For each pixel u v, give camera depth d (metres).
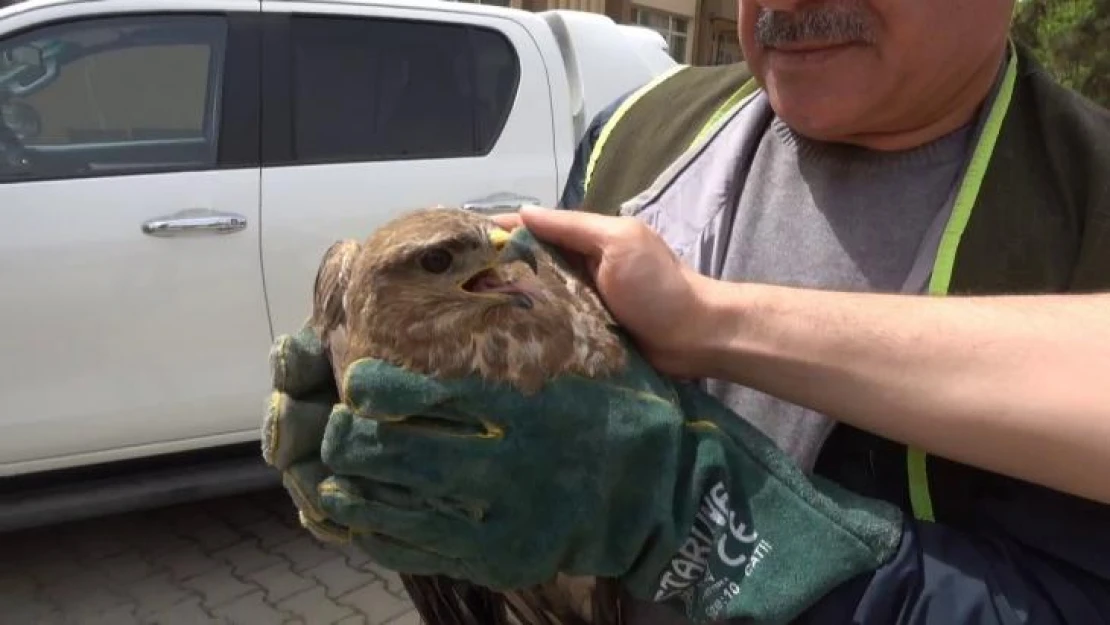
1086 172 0.49
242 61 1.52
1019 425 0.39
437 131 1.67
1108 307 0.41
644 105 0.73
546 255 0.46
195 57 1.51
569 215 0.47
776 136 0.62
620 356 0.44
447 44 1.70
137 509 1.45
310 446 0.44
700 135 0.66
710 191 0.63
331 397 0.45
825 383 0.43
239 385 1.49
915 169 0.55
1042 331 0.40
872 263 0.55
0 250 1.33
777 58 0.55
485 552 0.41
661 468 0.42
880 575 0.42
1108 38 3.29
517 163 1.72
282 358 0.44
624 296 0.45
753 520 0.43
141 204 1.42
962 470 0.46
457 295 0.41
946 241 0.50
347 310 0.43
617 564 0.43
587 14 1.94
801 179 0.59
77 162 1.41
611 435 0.41
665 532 0.42
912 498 0.47
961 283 0.49
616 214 0.68
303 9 1.58
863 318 0.43
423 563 0.43
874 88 0.52
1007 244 0.50
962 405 0.40
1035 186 0.51
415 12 1.68
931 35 0.50
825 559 0.42
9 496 1.39
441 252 0.41
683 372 0.46
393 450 0.40
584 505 0.41
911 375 0.41
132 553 1.59
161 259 1.42
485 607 0.55
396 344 0.41
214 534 1.65
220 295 1.46
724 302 0.45
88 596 1.45
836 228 0.56
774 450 0.45
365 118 1.61
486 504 0.41
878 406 0.42
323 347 0.45
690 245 0.62
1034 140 0.52
